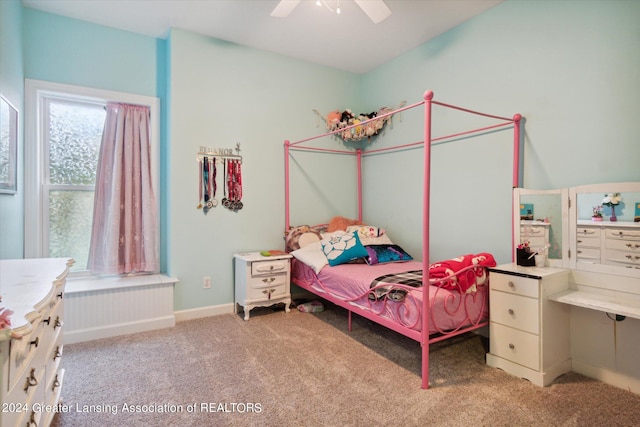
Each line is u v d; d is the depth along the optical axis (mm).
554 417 1635
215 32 3031
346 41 3188
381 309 2236
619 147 1959
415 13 2684
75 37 2766
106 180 2904
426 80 3176
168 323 2855
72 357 2264
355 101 4020
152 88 3096
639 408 1715
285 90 3539
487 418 1627
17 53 2352
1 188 2010
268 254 3213
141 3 2561
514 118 2400
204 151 3104
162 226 3170
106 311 2621
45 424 1309
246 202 3334
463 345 2510
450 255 2965
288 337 2637
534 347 1946
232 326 2875
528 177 2396
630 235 1888
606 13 2004
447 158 2982
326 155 3836
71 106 2871
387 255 2998
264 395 1828
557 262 2182
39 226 2648
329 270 2799
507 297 2078
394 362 2215
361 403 1752
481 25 2686
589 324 2051
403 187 3459
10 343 837
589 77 2082
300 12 2699
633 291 1876
